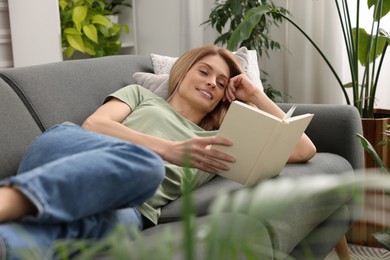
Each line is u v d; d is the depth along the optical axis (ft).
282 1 11.61
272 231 4.68
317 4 11.34
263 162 5.15
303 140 6.38
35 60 10.36
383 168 4.92
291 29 11.61
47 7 10.13
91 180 3.52
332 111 7.21
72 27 11.59
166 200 5.30
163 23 13.44
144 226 5.01
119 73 7.04
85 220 3.68
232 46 8.61
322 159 6.64
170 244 1.71
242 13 10.75
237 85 6.41
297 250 5.62
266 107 6.33
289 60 11.78
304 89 11.62
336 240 6.44
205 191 5.47
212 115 6.44
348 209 6.68
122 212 4.16
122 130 5.56
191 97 6.19
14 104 5.38
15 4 10.27
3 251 3.11
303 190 1.51
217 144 5.10
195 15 12.32
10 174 4.95
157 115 5.92
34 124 5.47
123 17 13.06
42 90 5.83
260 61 12.16
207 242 1.57
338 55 11.11
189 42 12.36
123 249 1.65
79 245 1.84
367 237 8.31
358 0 9.09
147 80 6.88
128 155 3.80
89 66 6.69
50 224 3.46
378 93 11.22
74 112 6.04
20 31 10.34
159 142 5.39
